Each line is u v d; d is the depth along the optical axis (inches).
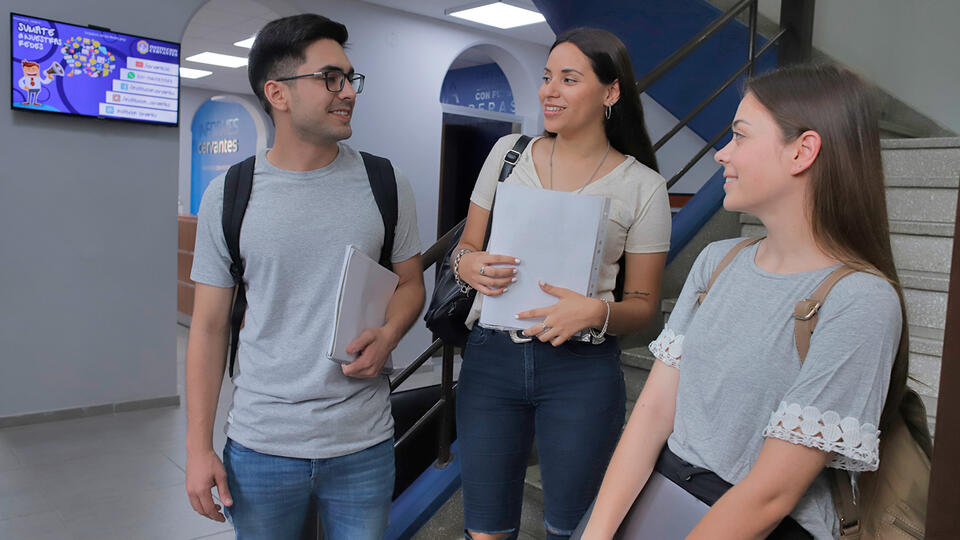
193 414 56.6
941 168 104.5
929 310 88.9
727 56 157.9
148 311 193.0
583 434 58.6
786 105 35.2
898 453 35.5
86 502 132.8
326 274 56.2
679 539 37.8
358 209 57.7
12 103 167.0
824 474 36.3
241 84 429.1
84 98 176.1
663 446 42.0
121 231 186.7
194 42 316.2
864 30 147.6
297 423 55.6
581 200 55.9
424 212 260.5
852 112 34.2
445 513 87.9
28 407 177.6
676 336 41.8
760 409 35.7
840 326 32.7
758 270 37.6
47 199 175.5
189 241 326.0
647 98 185.8
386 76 243.9
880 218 34.9
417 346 262.4
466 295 62.2
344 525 59.3
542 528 87.8
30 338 176.4
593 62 58.3
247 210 55.8
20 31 165.9
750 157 36.2
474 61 337.4
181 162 528.7
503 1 222.7
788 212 36.1
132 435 171.9
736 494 33.3
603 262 60.4
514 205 56.6
